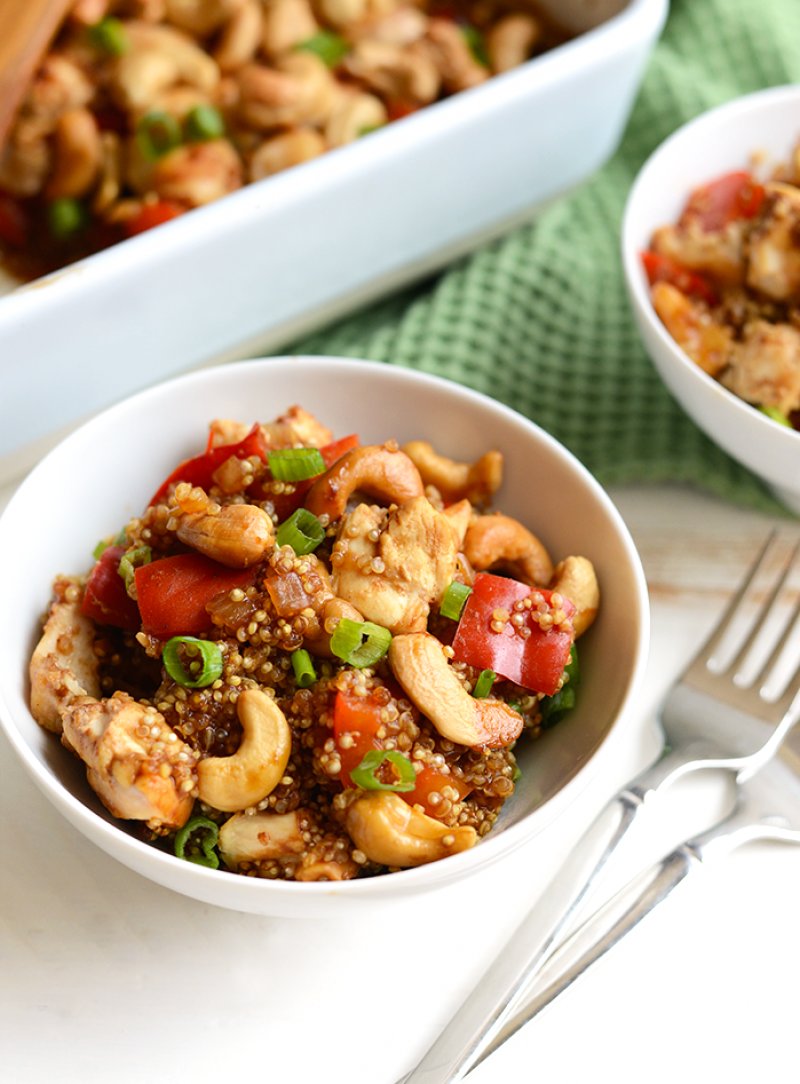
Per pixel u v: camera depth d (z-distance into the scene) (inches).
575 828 19.3
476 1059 17.4
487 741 17.6
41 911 18.4
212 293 21.5
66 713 17.5
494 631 18.2
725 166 23.7
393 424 20.5
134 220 23.2
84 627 18.7
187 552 18.7
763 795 19.6
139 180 23.8
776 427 20.4
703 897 18.9
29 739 17.7
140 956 18.2
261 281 21.9
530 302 23.7
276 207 21.0
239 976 18.1
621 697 18.1
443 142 22.0
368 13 25.5
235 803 17.2
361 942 18.4
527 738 18.8
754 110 23.4
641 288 21.7
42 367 20.7
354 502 19.1
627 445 22.6
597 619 19.1
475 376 23.0
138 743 17.1
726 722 20.0
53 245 24.0
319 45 24.9
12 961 18.1
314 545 18.3
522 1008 17.7
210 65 24.1
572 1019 18.0
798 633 20.8
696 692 20.3
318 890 16.5
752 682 20.4
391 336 23.2
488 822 18.0
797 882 19.1
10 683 18.0
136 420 19.6
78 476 19.3
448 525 18.3
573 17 25.8
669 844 19.3
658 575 21.6
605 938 18.2
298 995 18.1
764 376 21.2
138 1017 17.9
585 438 22.8
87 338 20.8
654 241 23.0
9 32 22.1
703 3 26.6
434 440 20.4
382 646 17.7
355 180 21.5
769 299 22.1
